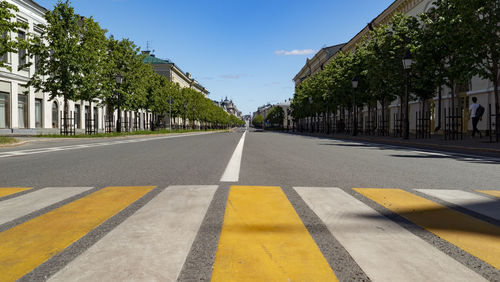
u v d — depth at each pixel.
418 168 6.50
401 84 22.62
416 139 18.62
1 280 1.66
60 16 21.86
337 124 42.56
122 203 3.32
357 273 1.75
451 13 15.68
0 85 23.70
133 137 24.52
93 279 1.66
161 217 2.77
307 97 51.41
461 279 1.67
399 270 1.77
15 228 2.47
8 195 3.82
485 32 14.51
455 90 24.39
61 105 30.42
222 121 122.31
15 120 25.00
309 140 20.72
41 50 21.95
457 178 5.22
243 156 8.92
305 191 3.98
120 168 6.31
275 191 3.98
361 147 13.34
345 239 2.24
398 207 3.19
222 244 2.15
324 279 1.68
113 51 28.38
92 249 2.04
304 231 2.42
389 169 6.31
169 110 49.22
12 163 7.24
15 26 15.43
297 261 1.89
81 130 33.28
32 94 26.75
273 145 14.52
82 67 22.08
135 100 30.53
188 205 3.22
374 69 23.78
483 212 3.02
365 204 3.30
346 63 33.44
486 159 8.38
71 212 2.95
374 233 2.38
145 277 1.68
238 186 4.34
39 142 16.66
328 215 2.86
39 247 2.09
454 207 3.23
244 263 1.86
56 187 4.28
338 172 5.84
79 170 6.03
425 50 19.66
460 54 15.71
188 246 2.10
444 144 13.73
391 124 36.41
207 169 6.17
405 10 32.00
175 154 9.52
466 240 2.23
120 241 2.18
